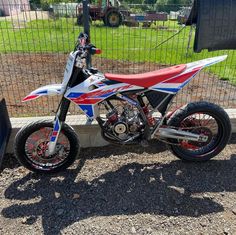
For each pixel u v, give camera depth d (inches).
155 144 150.9
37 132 128.6
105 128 124.8
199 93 210.1
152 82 118.0
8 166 136.6
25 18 214.8
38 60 297.1
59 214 109.4
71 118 148.9
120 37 319.6
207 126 135.3
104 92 116.8
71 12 189.2
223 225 104.1
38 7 186.9
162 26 233.0
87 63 137.7
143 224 104.7
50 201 115.8
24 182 126.1
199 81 236.2
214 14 131.3
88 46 114.7
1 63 283.0
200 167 134.9
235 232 101.3
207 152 136.3
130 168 134.5
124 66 275.3
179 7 173.8
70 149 129.2
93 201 115.7
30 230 102.6
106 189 121.9
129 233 101.0
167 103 123.9
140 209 111.6
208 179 127.4
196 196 117.6
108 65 277.3
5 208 112.3
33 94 117.0
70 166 135.9
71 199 116.8
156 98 122.5
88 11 138.3
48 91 117.2
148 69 266.5
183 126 131.9
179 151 134.3
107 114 124.5
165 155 143.7
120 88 117.1
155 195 118.5
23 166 131.8
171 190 121.0
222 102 192.7
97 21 358.0
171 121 128.5
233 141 153.5
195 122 132.7
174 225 104.2
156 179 127.3
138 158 141.5
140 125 124.8
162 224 104.6
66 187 123.3
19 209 111.8
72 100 117.3
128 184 124.6
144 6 198.8
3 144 132.0
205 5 130.0
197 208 111.7
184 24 150.2
